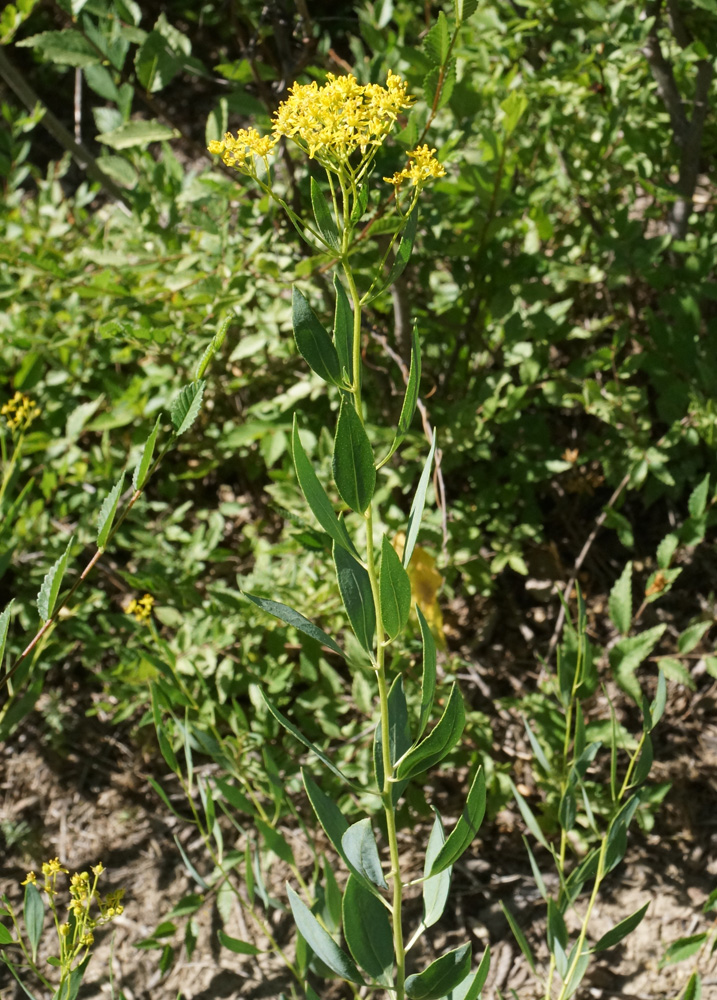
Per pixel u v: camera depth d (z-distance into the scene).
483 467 1.33
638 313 1.47
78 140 1.49
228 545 1.45
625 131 1.33
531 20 1.29
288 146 1.28
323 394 1.34
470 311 1.30
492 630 1.29
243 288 1.14
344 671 1.26
